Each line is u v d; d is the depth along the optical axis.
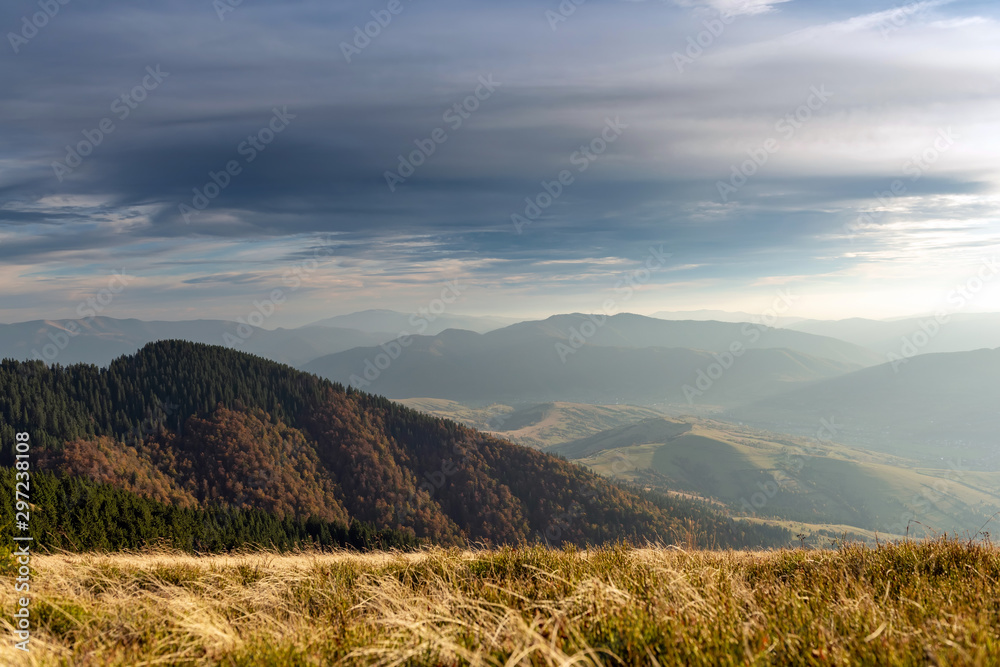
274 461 185.50
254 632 6.05
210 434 189.88
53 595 7.77
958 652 3.99
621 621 5.08
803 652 4.32
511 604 6.50
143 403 196.88
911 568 8.04
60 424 172.88
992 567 7.54
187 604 7.01
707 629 4.80
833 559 9.26
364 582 8.66
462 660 4.64
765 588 6.77
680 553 10.23
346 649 5.17
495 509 180.25
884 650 4.18
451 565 9.80
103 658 5.20
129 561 12.09
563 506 184.75
